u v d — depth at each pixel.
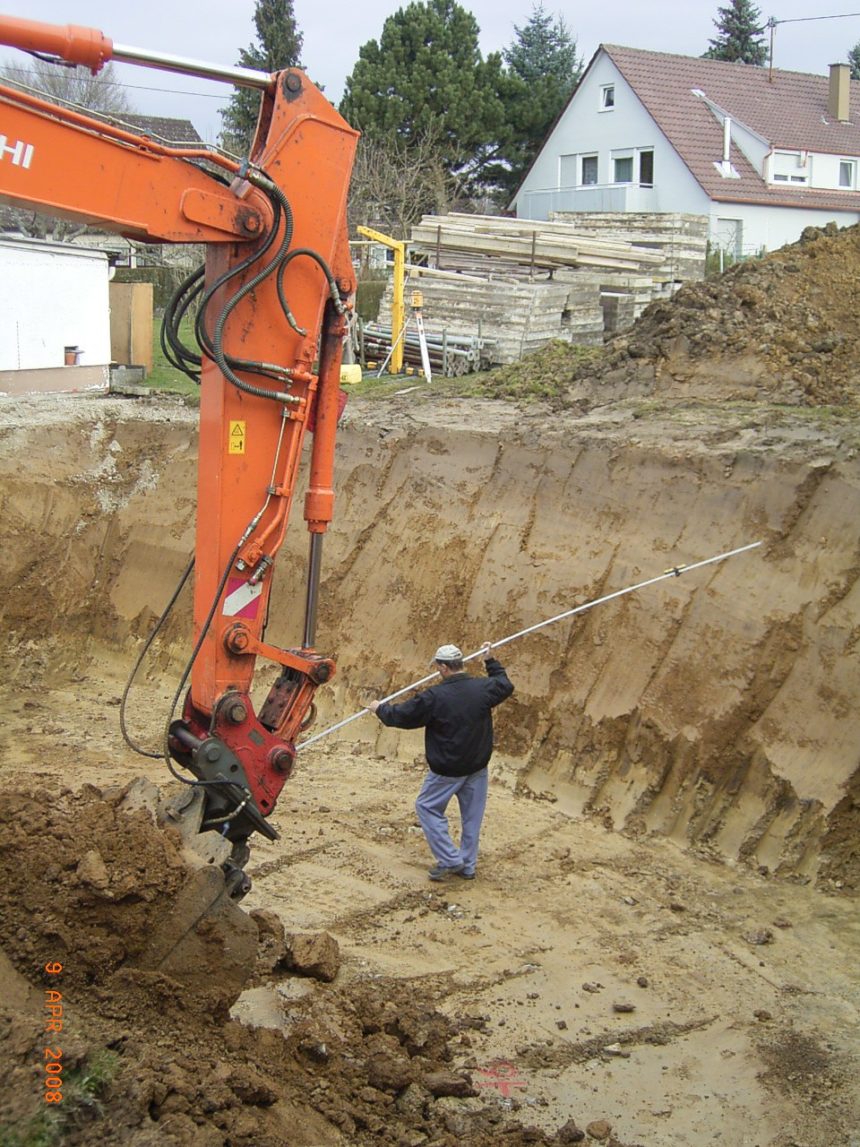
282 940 7.20
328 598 12.36
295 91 6.32
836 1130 6.00
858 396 11.56
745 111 30.67
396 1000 6.98
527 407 12.94
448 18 34.94
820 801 8.55
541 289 16.67
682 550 10.05
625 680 9.91
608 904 8.36
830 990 7.27
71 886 5.76
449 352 16.89
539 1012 7.09
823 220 29.72
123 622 13.85
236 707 6.48
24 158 5.81
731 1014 7.07
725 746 9.15
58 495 14.28
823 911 8.13
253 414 6.50
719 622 9.49
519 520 11.32
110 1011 5.62
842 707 8.68
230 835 6.63
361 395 14.74
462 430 12.16
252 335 6.42
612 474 10.80
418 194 30.44
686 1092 6.36
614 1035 6.87
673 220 20.27
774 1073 6.49
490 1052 6.69
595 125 31.05
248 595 6.62
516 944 7.85
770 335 12.38
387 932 7.96
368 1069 6.14
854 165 30.75
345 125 6.45
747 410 11.41
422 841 9.35
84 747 11.51
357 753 11.22
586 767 9.91
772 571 9.45
